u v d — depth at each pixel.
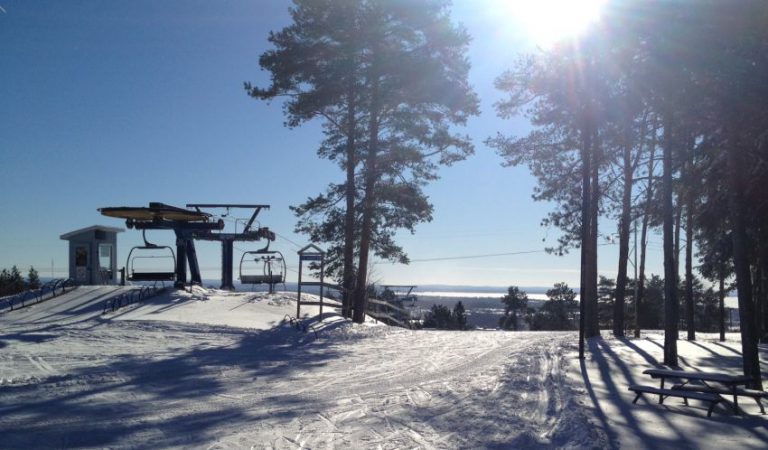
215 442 8.91
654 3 13.49
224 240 32.84
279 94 30.42
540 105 24.03
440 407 11.48
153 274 29.84
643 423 10.34
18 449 8.51
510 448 8.75
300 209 31.31
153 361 16.41
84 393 12.23
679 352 20.47
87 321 23.36
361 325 27.75
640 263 28.70
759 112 13.43
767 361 18.59
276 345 20.95
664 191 17.67
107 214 29.69
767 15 12.29
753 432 9.74
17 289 37.31
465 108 30.52
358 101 29.78
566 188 28.28
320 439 9.11
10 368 14.64
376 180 30.83
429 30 29.83
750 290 13.52
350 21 29.27
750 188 17.17
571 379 14.86
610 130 18.64
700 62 13.05
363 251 30.92
